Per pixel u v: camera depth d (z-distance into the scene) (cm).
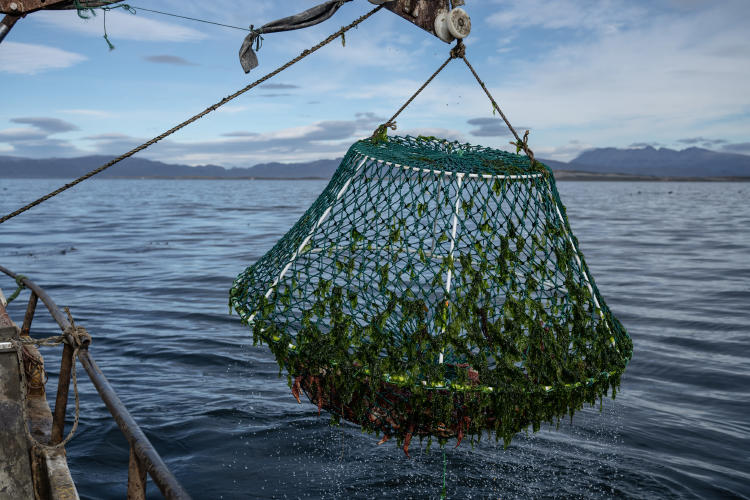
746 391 836
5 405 339
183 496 186
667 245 2756
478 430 381
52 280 1716
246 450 648
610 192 15325
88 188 17038
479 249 399
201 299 1454
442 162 429
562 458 644
